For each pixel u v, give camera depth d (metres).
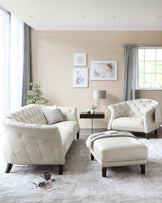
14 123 3.21
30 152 3.27
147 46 6.42
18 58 6.13
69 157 4.09
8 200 2.57
